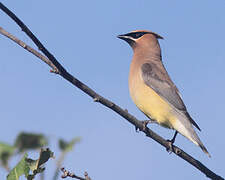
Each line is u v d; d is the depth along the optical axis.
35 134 4.01
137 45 13.27
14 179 4.34
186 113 11.37
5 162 4.04
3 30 7.92
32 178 4.36
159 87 11.70
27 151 4.04
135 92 12.04
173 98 11.52
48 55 7.57
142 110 11.94
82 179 6.17
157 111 11.49
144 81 11.86
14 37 7.79
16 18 6.97
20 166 4.38
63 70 7.94
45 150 4.25
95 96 8.62
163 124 11.52
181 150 10.12
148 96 11.68
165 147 10.31
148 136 10.10
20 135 3.99
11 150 3.99
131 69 12.62
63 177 6.09
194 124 11.55
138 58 12.87
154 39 13.34
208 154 10.12
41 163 4.35
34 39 7.31
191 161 10.04
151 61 12.67
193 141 10.69
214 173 9.89
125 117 9.52
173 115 11.35
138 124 9.79
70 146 4.09
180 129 11.14
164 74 12.16
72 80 8.16
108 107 8.99
